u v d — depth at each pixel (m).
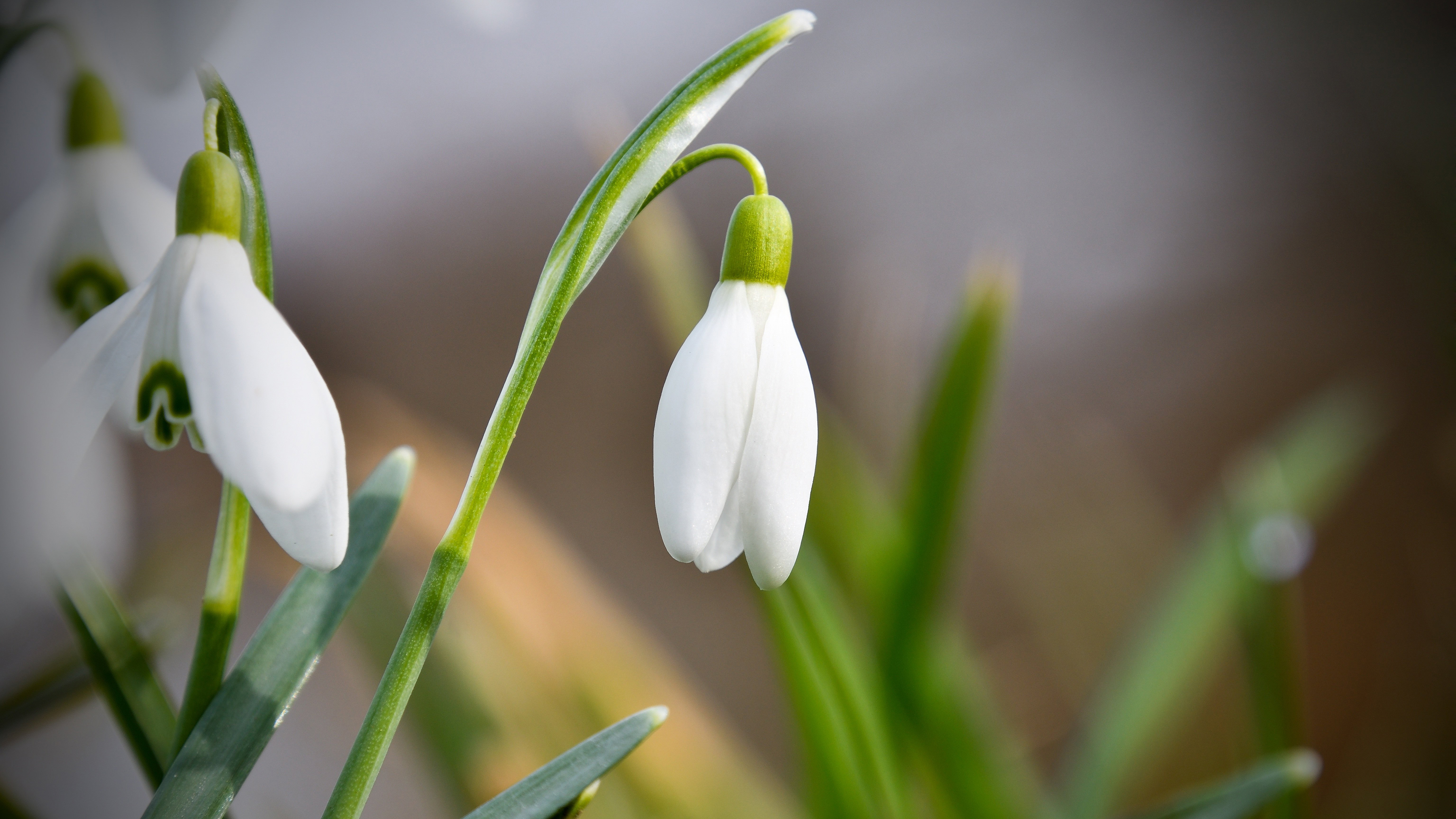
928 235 0.92
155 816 0.21
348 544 0.23
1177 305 0.85
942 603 0.34
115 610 0.23
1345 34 0.83
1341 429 0.44
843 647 0.27
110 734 0.39
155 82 0.25
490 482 0.21
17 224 0.24
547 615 0.36
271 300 0.21
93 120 0.24
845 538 0.31
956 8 1.01
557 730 0.34
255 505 0.20
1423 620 0.57
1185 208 0.90
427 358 0.88
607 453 0.83
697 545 0.21
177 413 0.21
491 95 0.93
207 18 0.25
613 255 0.90
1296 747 0.31
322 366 0.86
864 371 0.47
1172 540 0.52
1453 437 0.66
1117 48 0.96
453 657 0.33
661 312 0.34
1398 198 0.77
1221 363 0.81
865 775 0.28
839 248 0.92
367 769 0.21
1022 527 0.56
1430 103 0.77
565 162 0.94
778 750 0.67
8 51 0.24
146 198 0.24
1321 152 0.84
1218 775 0.46
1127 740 0.33
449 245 0.92
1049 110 0.97
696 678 0.71
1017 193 0.94
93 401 0.21
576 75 0.95
